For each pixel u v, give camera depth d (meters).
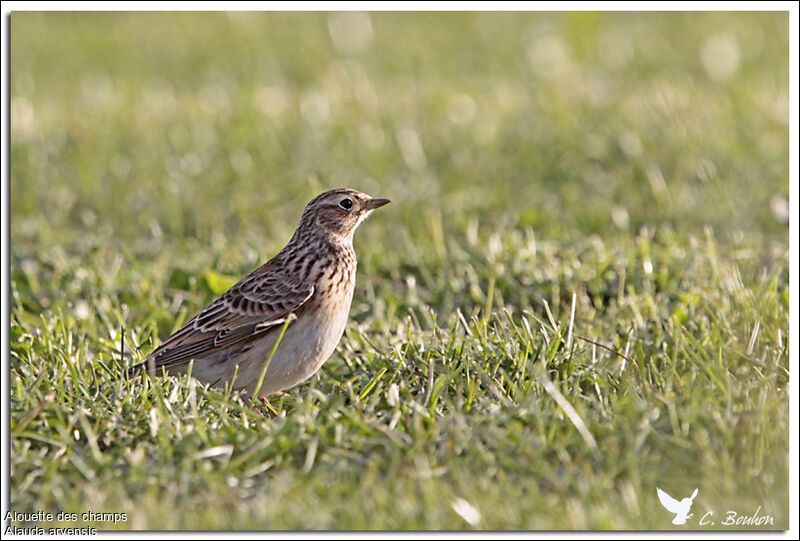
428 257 13.89
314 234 10.69
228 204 17.28
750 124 19.53
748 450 8.27
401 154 19.00
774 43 25.64
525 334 10.43
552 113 20.53
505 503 7.82
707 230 13.62
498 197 17.09
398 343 10.80
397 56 25.97
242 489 8.16
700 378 9.54
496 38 27.17
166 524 7.71
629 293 12.10
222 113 21.38
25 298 12.91
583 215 16.33
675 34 26.75
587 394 9.72
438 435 8.61
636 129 19.41
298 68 25.53
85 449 8.69
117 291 13.14
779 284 12.42
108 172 18.39
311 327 10.23
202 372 10.24
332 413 9.02
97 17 30.50
